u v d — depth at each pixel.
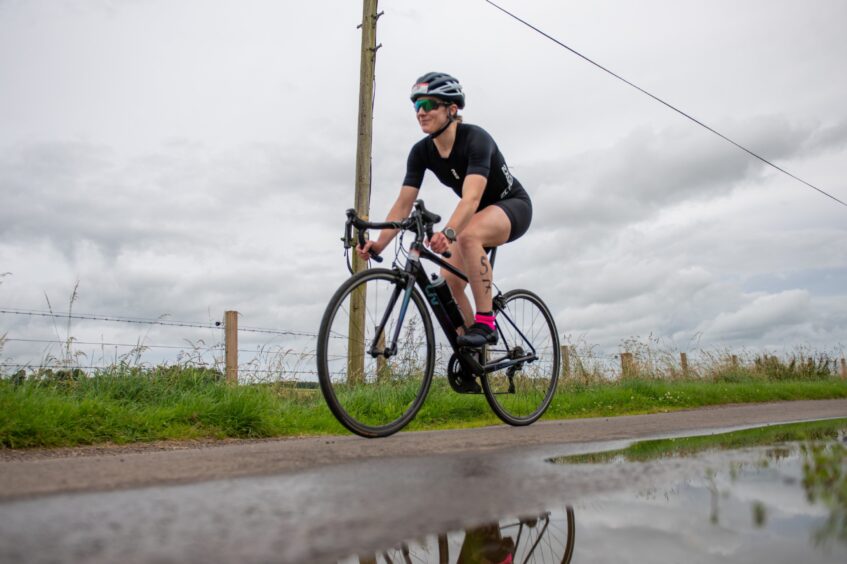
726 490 1.42
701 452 2.09
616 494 1.42
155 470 1.86
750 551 0.95
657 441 2.54
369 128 8.77
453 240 3.27
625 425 3.65
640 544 1.00
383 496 1.45
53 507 1.34
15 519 1.23
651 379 9.84
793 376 13.88
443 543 1.07
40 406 3.67
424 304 3.53
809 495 1.34
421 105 3.57
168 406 4.63
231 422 4.21
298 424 4.62
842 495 1.32
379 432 3.26
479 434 3.23
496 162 3.72
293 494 1.47
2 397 3.59
